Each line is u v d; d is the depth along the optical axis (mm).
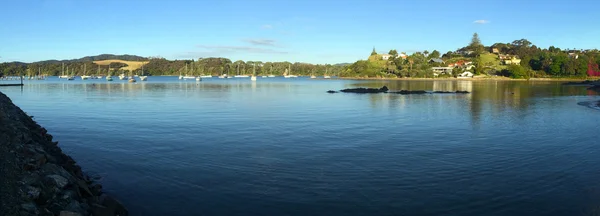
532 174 16391
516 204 12867
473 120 34781
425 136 26000
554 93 78625
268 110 43594
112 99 61438
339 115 38656
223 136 25734
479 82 149250
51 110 43625
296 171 16922
